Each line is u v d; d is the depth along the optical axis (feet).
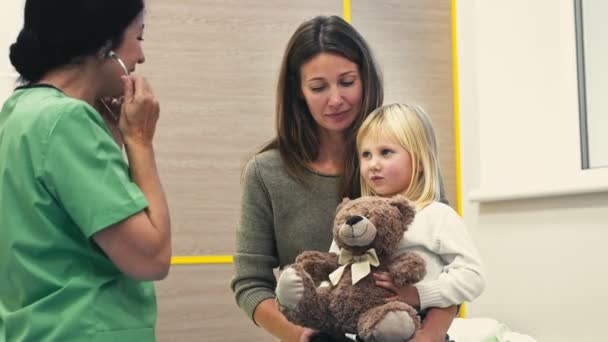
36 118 4.40
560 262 8.70
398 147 5.28
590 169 8.63
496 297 9.69
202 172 9.93
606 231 8.11
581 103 8.89
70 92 4.73
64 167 4.30
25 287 4.37
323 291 4.85
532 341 8.45
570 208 8.58
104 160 4.35
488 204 9.87
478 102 10.12
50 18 4.60
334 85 5.67
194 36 10.03
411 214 4.91
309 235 5.87
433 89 10.86
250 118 10.15
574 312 8.50
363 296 4.73
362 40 5.80
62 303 4.35
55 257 4.40
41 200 4.33
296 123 5.97
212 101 10.04
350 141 5.78
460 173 10.75
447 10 11.00
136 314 4.61
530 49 9.45
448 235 4.98
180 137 9.89
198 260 9.82
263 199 6.03
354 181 5.82
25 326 4.30
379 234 4.77
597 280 8.21
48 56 4.66
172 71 9.93
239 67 10.15
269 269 6.09
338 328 4.83
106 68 4.77
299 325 4.95
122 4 4.65
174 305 9.69
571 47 8.95
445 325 4.82
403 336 4.43
